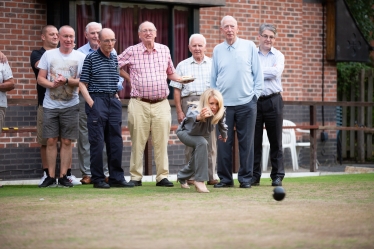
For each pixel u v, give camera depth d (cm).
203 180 1011
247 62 1080
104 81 1091
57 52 1118
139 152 1141
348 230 657
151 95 1123
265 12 1794
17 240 621
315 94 1911
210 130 1016
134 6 1566
